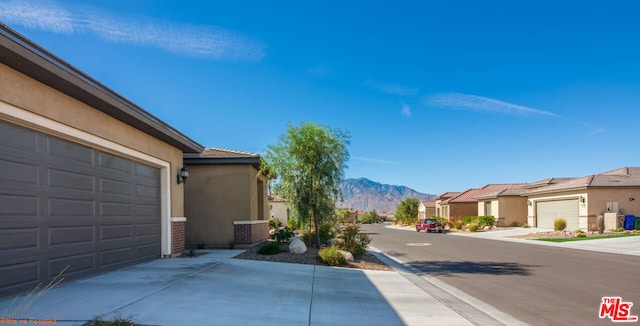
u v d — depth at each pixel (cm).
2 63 687
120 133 1058
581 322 708
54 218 822
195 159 1719
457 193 6475
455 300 877
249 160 1709
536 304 843
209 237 1717
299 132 1659
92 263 947
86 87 827
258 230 1944
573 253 1814
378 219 10156
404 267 1430
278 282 973
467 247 2211
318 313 723
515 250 1998
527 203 4191
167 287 831
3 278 690
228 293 823
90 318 593
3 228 694
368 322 683
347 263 1355
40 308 643
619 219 2842
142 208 1207
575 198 3166
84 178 927
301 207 1652
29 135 766
